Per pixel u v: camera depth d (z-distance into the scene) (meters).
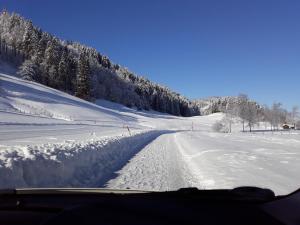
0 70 137.38
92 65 176.12
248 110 129.62
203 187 10.09
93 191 4.31
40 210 3.15
